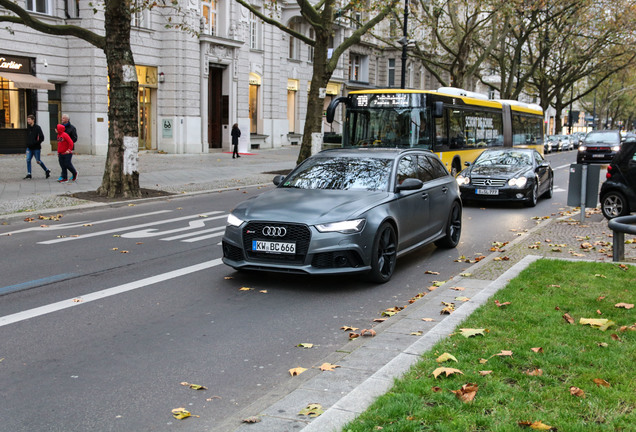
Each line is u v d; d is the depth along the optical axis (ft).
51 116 92.32
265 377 15.12
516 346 15.16
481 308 18.69
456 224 32.89
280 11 129.80
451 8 109.40
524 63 167.73
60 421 12.68
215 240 33.53
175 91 103.71
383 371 13.71
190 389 14.34
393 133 54.44
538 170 51.26
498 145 76.28
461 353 14.78
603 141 107.14
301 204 23.95
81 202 46.32
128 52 49.32
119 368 15.60
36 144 59.82
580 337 15.87
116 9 47.50
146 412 13.12
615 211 40.55
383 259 24.57
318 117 71.20
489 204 52.03
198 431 12.26
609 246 30.73
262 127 129.70
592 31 139.54
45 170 60.90
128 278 24.98
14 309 20.58
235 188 59.72
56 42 89.81
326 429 10.94
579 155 107.34
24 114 87.10
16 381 14.73
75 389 14.29
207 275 25.67
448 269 27.45
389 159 27.71
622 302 19.30
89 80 90.99
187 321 19.52
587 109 302.66
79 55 91.09
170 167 78.23
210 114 115.34
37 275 25.36
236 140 99.35
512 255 28.55
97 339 17.75
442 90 61.82
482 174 49.29
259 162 91.09
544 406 11.82
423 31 170.91
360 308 21.21
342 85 157.48
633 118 417.08
